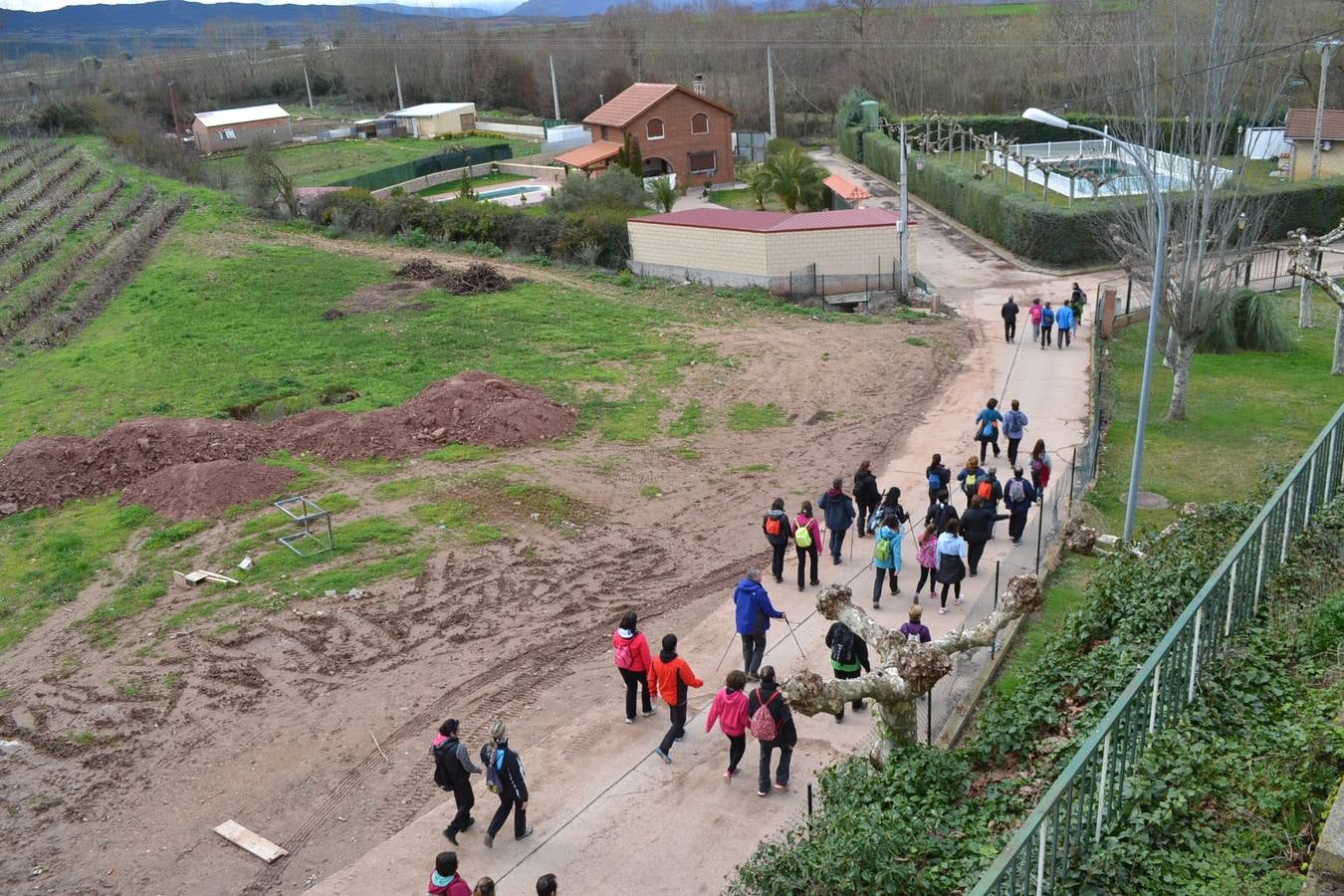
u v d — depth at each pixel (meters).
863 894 7.70
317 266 36.97
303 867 10.16
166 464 20.00
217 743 12.20
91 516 18.70
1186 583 10.89
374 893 9.72
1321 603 9.30
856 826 8.31
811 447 21.36
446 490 19.11
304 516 17.03
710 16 114.81
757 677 10.80
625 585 15.79
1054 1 72.62
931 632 13.73
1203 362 27.34
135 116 78.75
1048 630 13.73
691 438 21.88
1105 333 29.75
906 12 91.00
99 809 11.12
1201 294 22.00
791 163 49.59
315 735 12.29
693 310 32.47
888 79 79.00
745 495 19.08
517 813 10.20
